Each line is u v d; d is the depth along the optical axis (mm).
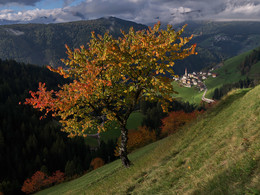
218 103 25688
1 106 145875
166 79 18453
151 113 126625
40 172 87438
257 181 5441
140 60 18562
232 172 7223
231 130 13070
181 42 16688
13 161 106000
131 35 19547
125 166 22141
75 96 16484
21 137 121000
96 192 19344
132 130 97750
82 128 20547
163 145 23781
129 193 13367
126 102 20453
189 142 18156
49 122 156375
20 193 89250
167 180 11383
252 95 18062
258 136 9070
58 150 110938
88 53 18297
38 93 16844
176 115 87062
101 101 20688
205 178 8266
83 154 115625
